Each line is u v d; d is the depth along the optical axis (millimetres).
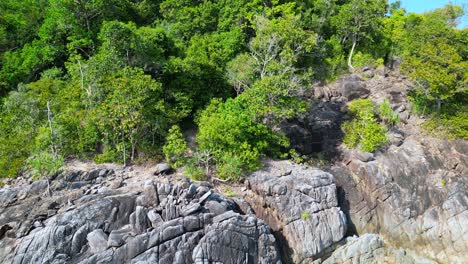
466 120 43438
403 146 42719
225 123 35875
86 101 38375
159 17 58281
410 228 37094
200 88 43656
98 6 49344
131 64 42188
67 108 38625
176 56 48750
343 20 56562
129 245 26297
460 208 37125
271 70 43219
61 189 31953
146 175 34656
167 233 27125
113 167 35531
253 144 37688
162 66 42719
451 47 45750
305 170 37438
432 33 49000
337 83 52531
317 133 45125
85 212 28078
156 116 37938
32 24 48875
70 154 36812
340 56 56531
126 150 37125
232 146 36125
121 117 35906
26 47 45469
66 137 36438
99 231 27172
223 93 45406
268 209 34625
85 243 27000
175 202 29438
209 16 53750
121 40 40875
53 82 41875
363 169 40312
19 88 40469
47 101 37281
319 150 43688
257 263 29094
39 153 34188
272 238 30375
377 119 45812
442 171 40156
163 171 34812
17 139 35688
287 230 33188
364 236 34344
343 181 40250
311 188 35031
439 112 46188
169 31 52281
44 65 46094
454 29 51094
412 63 45938
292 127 44062
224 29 53250
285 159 40125
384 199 38688
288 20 46531
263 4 55000
